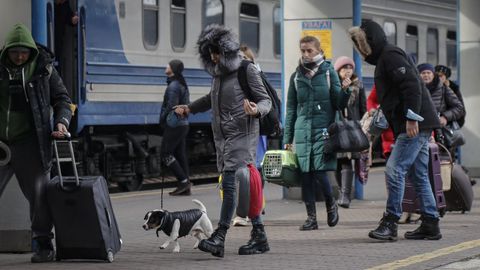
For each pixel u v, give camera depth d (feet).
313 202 63.36
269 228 64.54
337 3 81.97
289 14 83.10
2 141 50.16
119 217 73.26
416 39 143.54
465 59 104.68
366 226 64.85
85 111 90.02
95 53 91.91
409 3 140.87
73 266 49.44
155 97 99.30
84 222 49.60
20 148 50.06
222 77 52.01
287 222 67.62
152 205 82.07
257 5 114.11
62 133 49.83
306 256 52.34
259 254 53.26
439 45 151.12
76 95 88.48
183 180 90.79
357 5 81.71
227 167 51.83
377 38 56.39
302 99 61.77
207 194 92.43
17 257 52.80
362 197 83.05
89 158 96.02
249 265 49.67
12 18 53.42
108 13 93.50
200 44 52.16
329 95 61.46
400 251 53.78
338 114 61.98
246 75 51.57
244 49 67.51
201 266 49.39
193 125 111.04
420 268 48.24
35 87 49.60
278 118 53.98
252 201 52.44
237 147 51.62
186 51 103.65
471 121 104.32
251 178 52.01
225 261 51.01
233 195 51.83
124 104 95.09
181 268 48.93
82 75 89.30
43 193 50.06
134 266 49.44
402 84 55.42
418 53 144.05
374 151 76.64
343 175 75.92
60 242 50.11
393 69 55.57
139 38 97.40
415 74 55.62
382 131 59.98
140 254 53.83
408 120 55.47
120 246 52.70
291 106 62.90
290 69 83.35
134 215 74.64
